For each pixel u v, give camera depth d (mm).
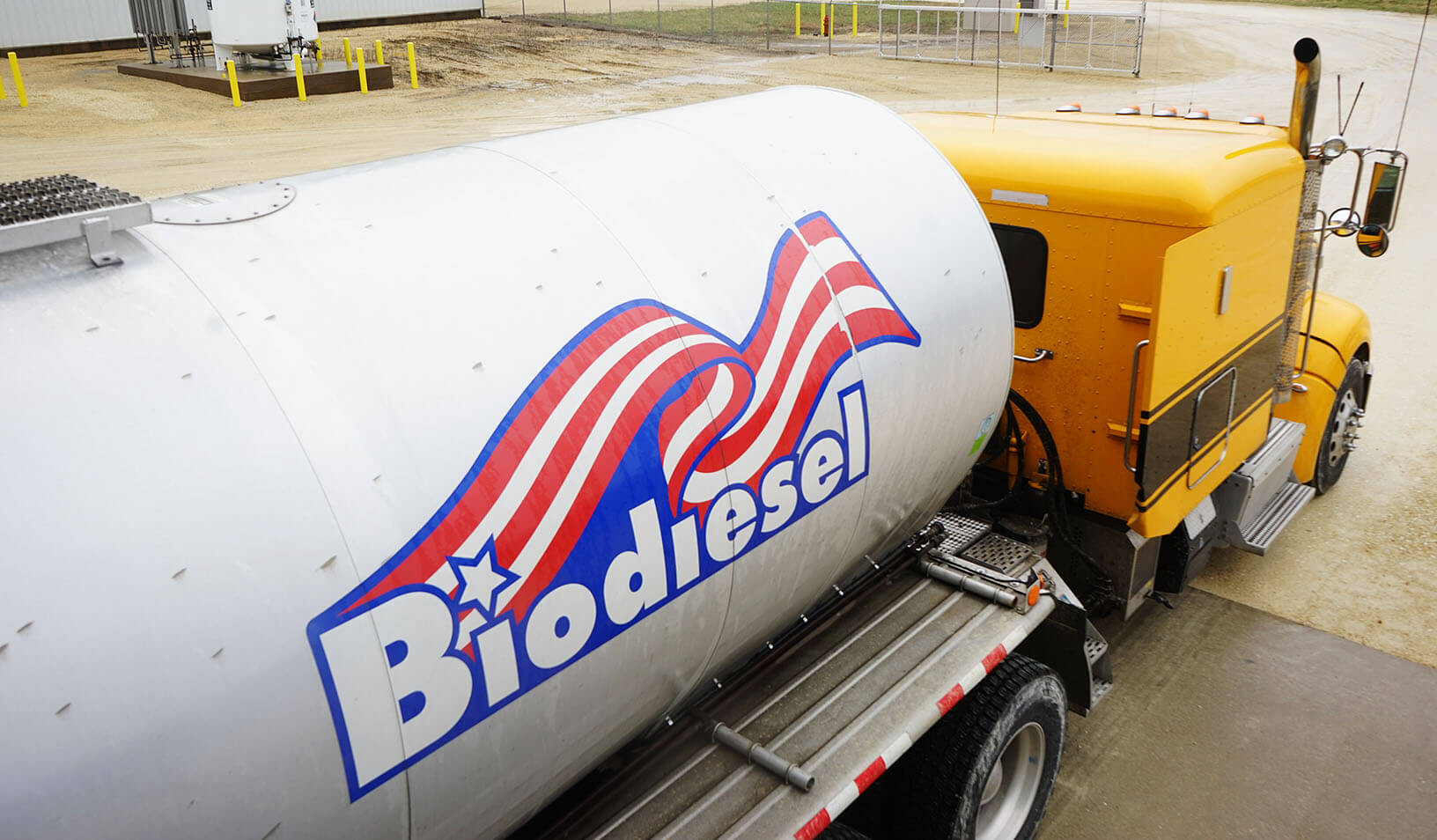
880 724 3215
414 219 2518
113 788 1688
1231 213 4543
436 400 2184
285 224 2400
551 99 21531
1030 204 4773
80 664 1672
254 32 21016
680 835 2771
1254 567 6531
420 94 21844
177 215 2354
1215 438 5086
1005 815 4152
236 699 1812
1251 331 5168
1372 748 4895
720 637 2887
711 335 2719
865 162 3529
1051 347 4891
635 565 2473
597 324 2508
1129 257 4566
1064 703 4156
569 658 2355
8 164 15180
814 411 2967
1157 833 4387
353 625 1954
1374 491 7453
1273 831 4391
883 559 4008
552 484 2295
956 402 3639
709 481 2648
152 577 1762
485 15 34094
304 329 2133
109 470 1793
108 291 2029
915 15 35719
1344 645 5715
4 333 1884
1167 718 5137
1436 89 23578
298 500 1938
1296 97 5410
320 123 18734
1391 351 9875
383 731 2016
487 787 2297
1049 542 5020
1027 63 26547
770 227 3057
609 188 2867
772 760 2973
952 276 3543
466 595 2123
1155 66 26703
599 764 2793
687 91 22453
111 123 18422
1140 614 6039
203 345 2010
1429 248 13141
